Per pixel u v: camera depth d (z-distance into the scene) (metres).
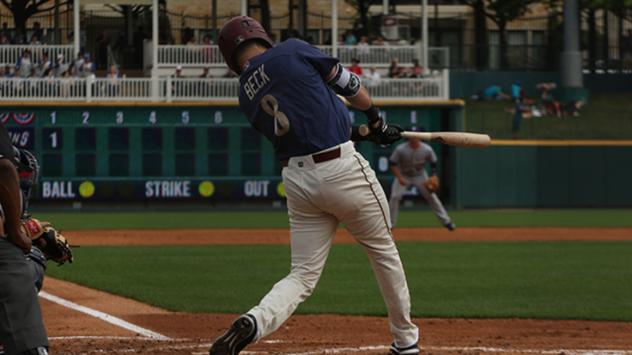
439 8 149.38
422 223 88.38
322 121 21.92
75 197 104.12
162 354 26.80
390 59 118.88
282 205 106.56
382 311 38.00
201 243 70.06
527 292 44.47
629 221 92.44
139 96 106.25
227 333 21.17
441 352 27.36
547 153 111.44
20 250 20.09
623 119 120.88
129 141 104.44
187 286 45.84
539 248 66.25
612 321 36.38
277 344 28.98
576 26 136.00
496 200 111.12
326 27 131.38
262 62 22.16
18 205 19.66
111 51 115.50
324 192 22.06
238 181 105.56
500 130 116.12
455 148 109.62
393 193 75.44
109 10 118.94
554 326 35.06
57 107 103.19
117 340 30.08
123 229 81.94
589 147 111.69
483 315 37.41
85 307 38.72
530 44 152.38
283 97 21.91
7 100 103.88
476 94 137.75
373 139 23.91
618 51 151.38
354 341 30.20
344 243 69.38
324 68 22.09
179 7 121.38
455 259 58.81
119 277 49.00
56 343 29.28
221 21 122.31
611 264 56.53
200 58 114.69
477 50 145.62
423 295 43.25
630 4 145.00
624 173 111.88
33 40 113.88
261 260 58.12
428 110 107.38
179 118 104.75
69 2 119.19
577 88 134.25
